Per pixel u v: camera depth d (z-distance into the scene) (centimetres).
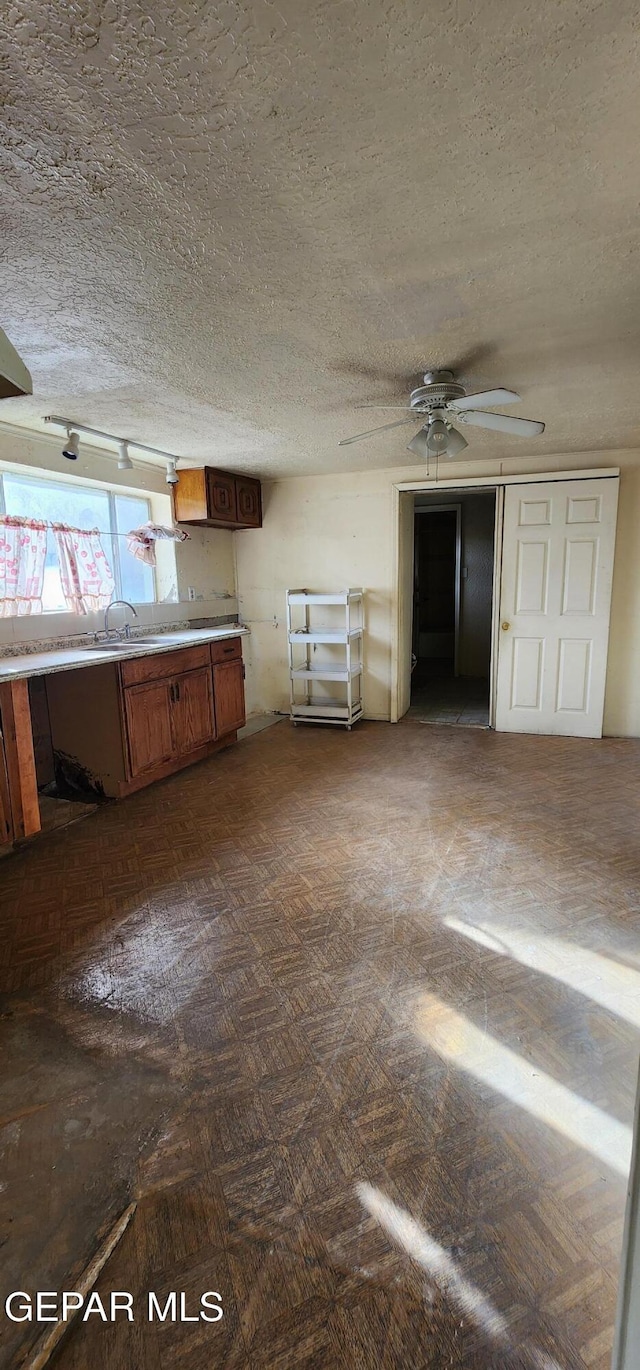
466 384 266
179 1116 140
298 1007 175
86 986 187
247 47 94
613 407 308
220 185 125
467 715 541
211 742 432
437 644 859
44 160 117
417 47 94
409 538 530
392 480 486
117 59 95
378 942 206
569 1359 95
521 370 247
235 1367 96
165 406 290
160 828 305
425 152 116
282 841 288
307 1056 157
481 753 426
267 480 525
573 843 279
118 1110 142
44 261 156
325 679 531
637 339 214
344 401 282
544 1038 162
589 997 177
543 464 445
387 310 188
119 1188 124
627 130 110
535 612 463
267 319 193
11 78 98
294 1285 106
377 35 92
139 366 235
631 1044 160
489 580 719
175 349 219
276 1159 130
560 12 88
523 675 475
